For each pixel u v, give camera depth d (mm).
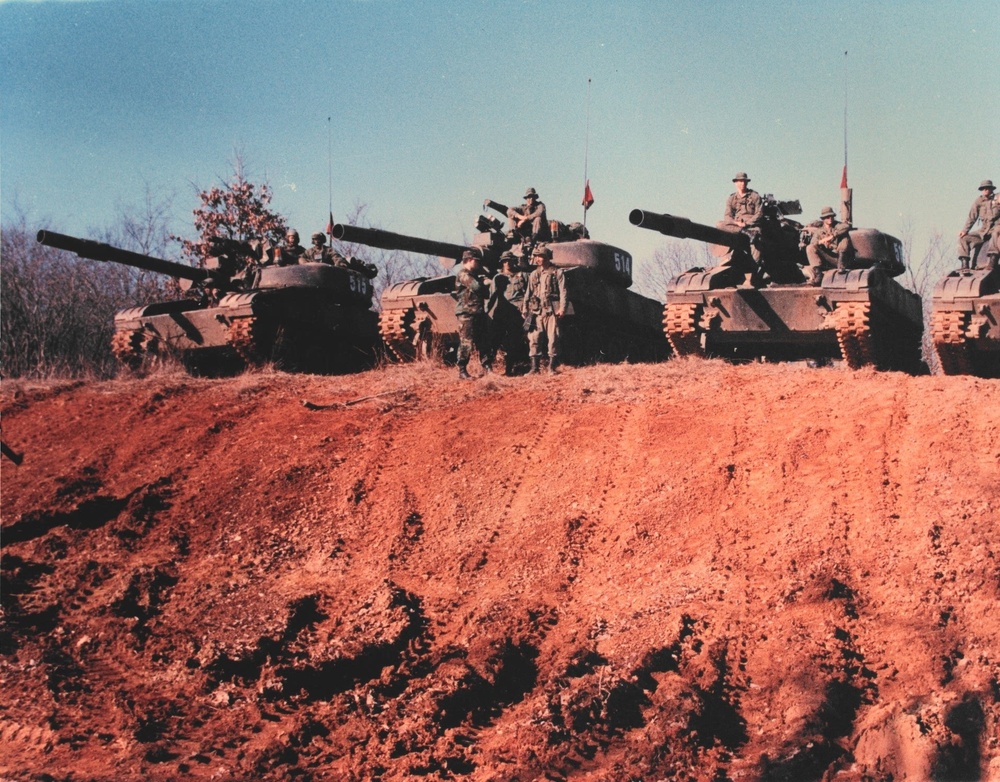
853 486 11758
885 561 10523
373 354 23281
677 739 8500
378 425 15086
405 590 11328
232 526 13055
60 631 11055
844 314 17750
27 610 11492
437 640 10461
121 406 17156
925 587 10039
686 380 15500
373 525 12719
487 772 8406
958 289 17203
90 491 14195
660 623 10117
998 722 8445
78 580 12062
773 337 19094
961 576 10078
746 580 10648
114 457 15164
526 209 21109
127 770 8570
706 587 10625
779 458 12469
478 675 9578
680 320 19203
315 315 21625
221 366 23000
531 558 11602
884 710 8578
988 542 10430
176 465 14688
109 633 10867
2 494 14258
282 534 12797
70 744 9047
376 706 9422
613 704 9000
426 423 14945
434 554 12008
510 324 18234
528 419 14539
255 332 20438
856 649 9500
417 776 8383
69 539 12961
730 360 19891
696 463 12750
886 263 20156
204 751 8867
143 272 32594
